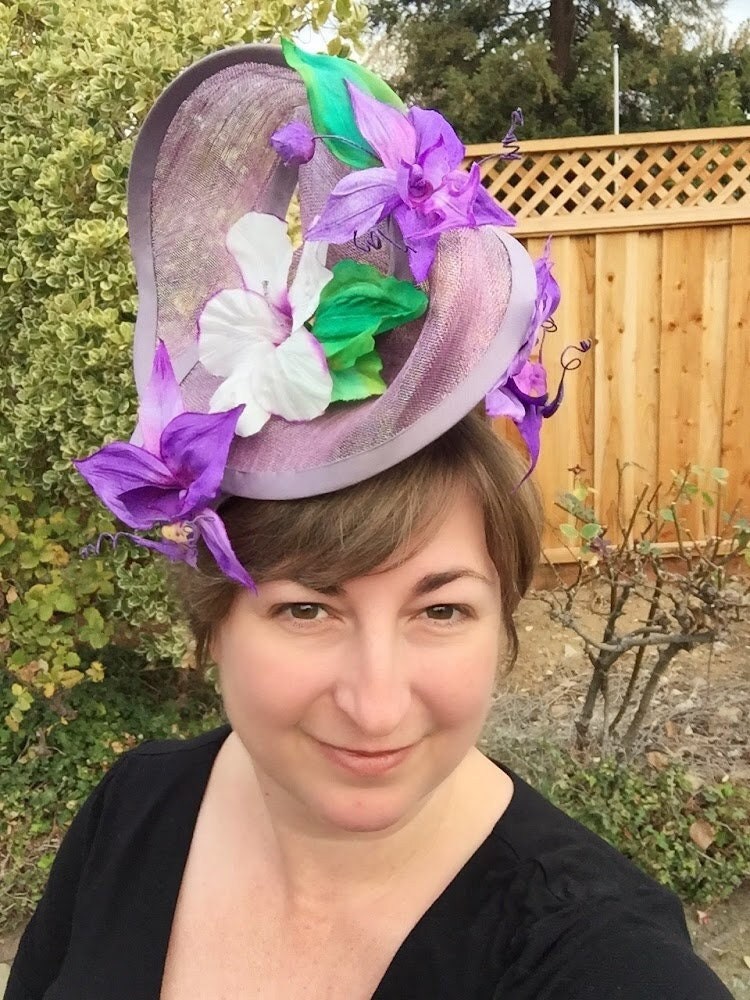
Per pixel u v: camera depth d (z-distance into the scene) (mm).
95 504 2502
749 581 3410
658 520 3033
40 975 1182
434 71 8305
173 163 856
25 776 2650
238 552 767
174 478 720
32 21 2676
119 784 1193
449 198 652
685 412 4332
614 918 804
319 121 693
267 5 2471
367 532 712
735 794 2604
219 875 1029
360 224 646
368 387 740
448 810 919
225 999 961
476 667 786
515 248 773
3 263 2482
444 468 741
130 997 991
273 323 766
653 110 8320
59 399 2402
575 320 4215
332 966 920
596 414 4328
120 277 2365
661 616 2703
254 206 857
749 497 4414
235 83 811
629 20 8492
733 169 4027
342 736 780
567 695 3426
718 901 2514
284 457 739
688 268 4156
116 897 1069
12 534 2566
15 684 2730
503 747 2832
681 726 3104
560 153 4020
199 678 3035
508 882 869
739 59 7984
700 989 732
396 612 752
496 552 780
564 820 953
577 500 2740
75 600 2633
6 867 2535
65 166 2389
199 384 831
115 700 2879
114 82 2350
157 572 2529
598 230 4070
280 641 777
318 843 918
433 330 695
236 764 1105
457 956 844
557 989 769
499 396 723
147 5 2438
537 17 8383
